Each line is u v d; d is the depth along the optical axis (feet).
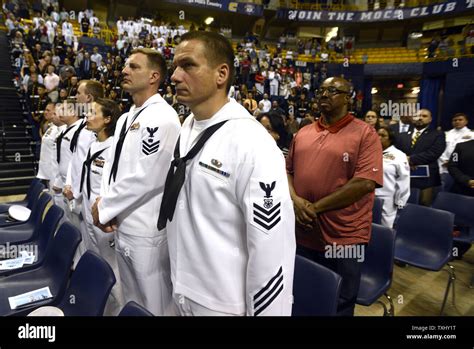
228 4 48.37
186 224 3.53
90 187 6.89
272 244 3.09
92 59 30.01
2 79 24.68
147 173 4.87
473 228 9.42
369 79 43.11
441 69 36.91
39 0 37.04
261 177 3.09
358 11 49.08
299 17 51.24
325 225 5.34
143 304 5.28
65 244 6.06
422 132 11.62
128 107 24.13
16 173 18.24
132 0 45.78
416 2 46.09
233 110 3.44
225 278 3.34
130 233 5.06
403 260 7.98
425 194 11.35
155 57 5.49
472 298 8.47
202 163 3.36
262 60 42.04
